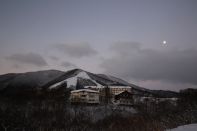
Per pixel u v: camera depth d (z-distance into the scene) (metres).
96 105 88.94
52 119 59.88
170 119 34.41
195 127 24.19
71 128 52.50
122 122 52.16
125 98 98.38
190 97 89.44
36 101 83.50
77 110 72.88
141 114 61.25
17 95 97.69
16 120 55.69
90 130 50.78
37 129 51.25
